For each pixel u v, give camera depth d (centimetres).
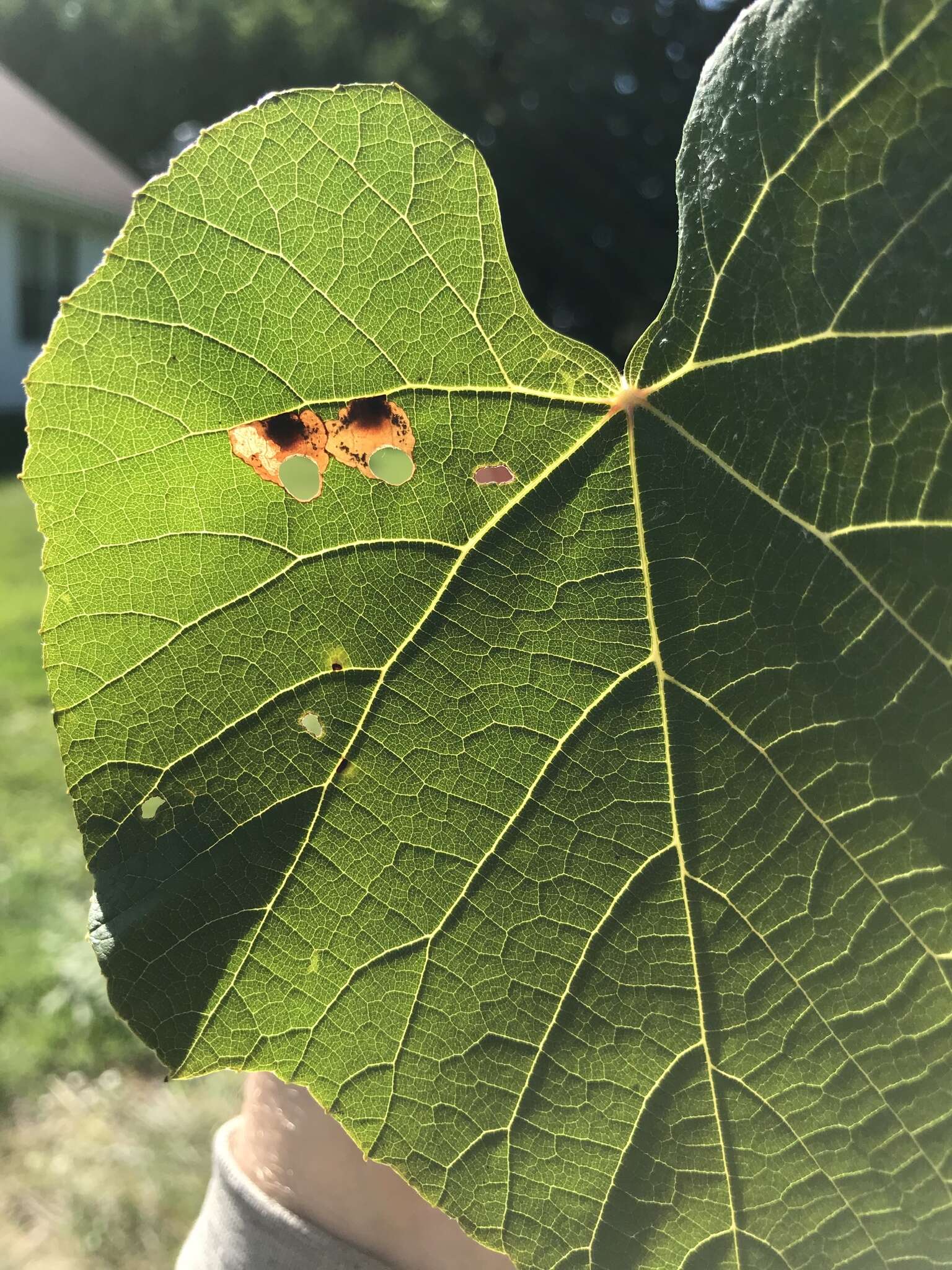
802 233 9
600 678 10
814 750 10
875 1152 10
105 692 10
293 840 10
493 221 10
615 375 10
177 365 10
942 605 9
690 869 10
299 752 10
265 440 10
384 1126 10
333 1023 10
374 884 10
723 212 9
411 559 10
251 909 10
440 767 10
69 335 10
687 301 9
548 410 10
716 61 9
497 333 10
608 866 10
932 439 9
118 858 10
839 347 9
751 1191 10
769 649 10
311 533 10
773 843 10
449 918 10
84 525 10
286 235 10
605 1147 10
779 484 9
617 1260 10
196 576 10
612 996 10
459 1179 10
